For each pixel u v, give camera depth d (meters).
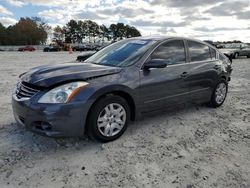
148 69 4.00
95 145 3.62
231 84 8.79
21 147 3.51
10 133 3.94
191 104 4.93
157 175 2.94
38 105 3.19
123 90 3.68
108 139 3.67
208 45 5.36
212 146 3.70
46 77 3.39
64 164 3.13
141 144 3.70
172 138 3.93
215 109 5.50
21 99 3.37
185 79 4.57
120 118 3.77
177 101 4.54
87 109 3.34
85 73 3.49
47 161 3.19
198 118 4.86
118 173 2.97
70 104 3.22
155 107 4.19
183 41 4.76
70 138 3.79
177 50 4.59
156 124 4.47
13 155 3.29
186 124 4.52
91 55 4.96
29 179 2.82
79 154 3.37
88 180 2.83
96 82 3.45
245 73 11.86
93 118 3.45
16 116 3.58
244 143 3.83
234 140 3.93
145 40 4.52
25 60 19.73
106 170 3.03
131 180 2.84
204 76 4.99
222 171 3.05
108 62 4.16
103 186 2.73
